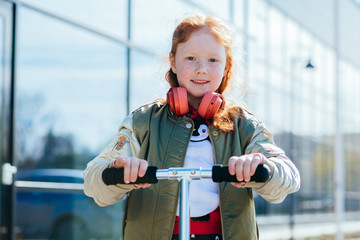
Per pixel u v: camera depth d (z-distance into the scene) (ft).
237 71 8.72
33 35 17.99
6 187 16.83
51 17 18.62
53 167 18.72
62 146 18.97
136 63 22.11
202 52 7.72
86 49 19.92
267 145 7.30
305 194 55.06
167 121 7.63
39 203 18.22
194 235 7.06
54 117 18.72
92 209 20.21
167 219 7.01
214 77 7.77
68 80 19.20
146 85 22.50
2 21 16.75
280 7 44.55
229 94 8.80
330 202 62.49
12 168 16.97
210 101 7.41
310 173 56.90
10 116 16.99
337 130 32.40
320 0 49.08
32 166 18.02
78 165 19.57
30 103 17.89
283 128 48.78
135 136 7.61
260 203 40.93
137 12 22.34
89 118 19.88
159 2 23.73
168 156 7.34
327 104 64.28
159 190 7.13
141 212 7.14
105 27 20.74
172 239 7.10
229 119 7.59
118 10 21.29
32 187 17.98
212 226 7.16
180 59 7.87
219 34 7.81
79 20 19.62
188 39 7.78
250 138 7.54
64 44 19.10
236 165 5.91
